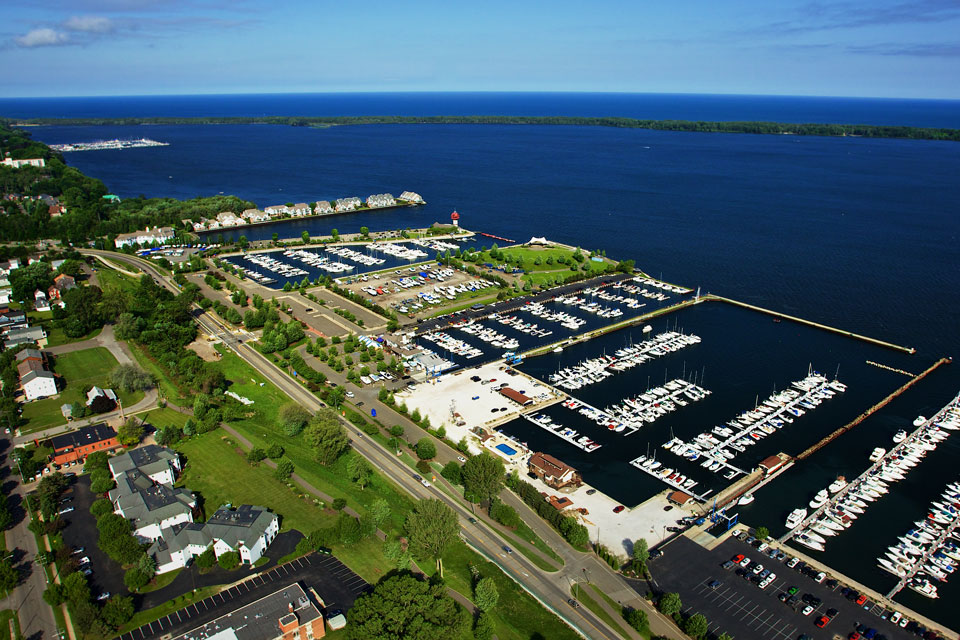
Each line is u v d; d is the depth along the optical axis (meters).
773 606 137.50
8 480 175.62
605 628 130.88
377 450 196.00
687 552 155.12
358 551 150.38
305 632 123.31
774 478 190.00
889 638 129.62
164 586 138.38
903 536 164.50
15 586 137.50
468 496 170.50
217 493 170.38
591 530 164.62
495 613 132.50
